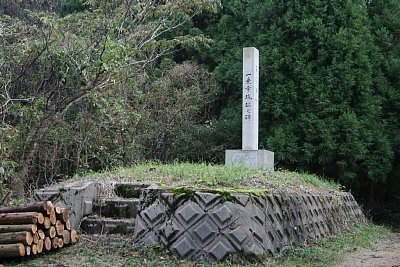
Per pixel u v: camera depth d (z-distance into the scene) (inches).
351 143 458.0
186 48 587.2
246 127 387.5
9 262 197.9
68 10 638.5
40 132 370.3
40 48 367.6
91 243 232.8
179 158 506.9
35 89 389.1
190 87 544.1
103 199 268.8
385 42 524.4
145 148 502.9
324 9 495.5
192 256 210.2
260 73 504.4
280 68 501.4
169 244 217.5
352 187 523.2
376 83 510.0
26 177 384.5
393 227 488.4
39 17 374.0
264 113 502.3
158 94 517.0
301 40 498.3
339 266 219.5
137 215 234.7
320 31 487.5
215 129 517.3
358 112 485.4
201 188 229.9
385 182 512.1
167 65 576.1
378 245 303.1
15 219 201.9
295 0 507.5
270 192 244.2
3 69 372.5
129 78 438.6
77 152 443.2
